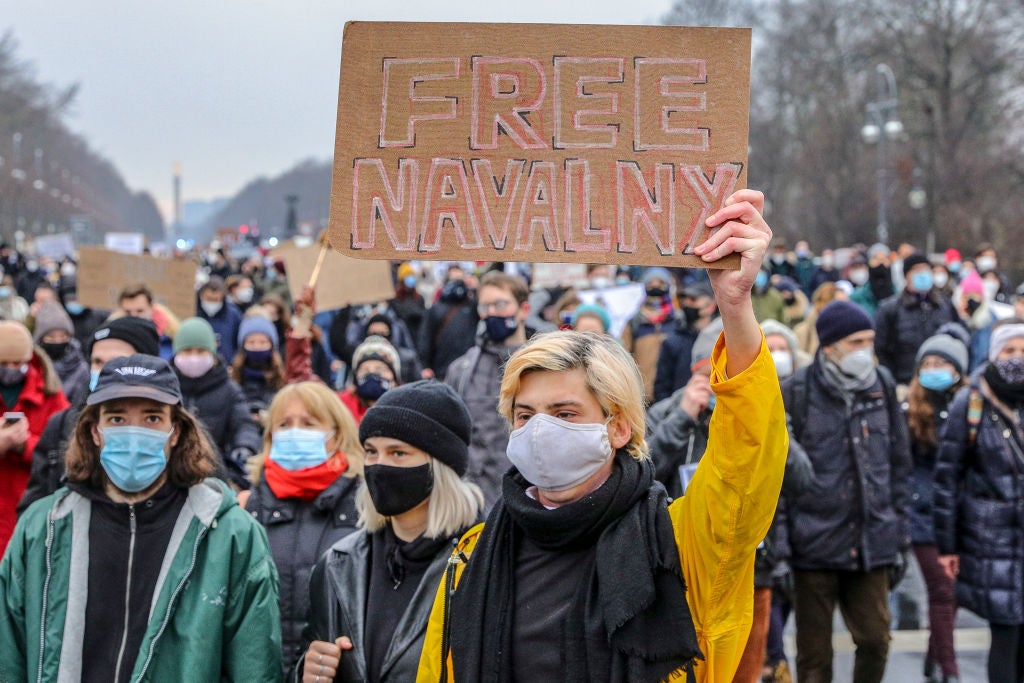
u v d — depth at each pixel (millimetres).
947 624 6488
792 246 56562
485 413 6367
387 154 2715
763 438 2418
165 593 3436
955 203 42969
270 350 7785
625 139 2672
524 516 2609
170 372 3602
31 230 90688
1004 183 42875
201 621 3432
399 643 3254
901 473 5812
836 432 5676
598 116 2682
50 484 5059
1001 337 5789
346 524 4477
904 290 11719
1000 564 5695
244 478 5613
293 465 4547
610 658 2471
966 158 43188
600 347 2670
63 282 13109
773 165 60594
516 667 2568
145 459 3488
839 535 5594
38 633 3410
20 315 17203
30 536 3525
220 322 11797
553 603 2588
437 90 2715
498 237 2688
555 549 2621
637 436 2693
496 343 6570
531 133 2693
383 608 3361
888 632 5652
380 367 6473
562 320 9680
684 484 5465
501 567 2664
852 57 48750
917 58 45469
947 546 5887
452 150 2705
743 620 2561
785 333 6559
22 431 5098
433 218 2701
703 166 2648
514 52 2705
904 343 11633
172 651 3414
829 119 51812
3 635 3488
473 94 2711
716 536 2477
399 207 2707
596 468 2611
